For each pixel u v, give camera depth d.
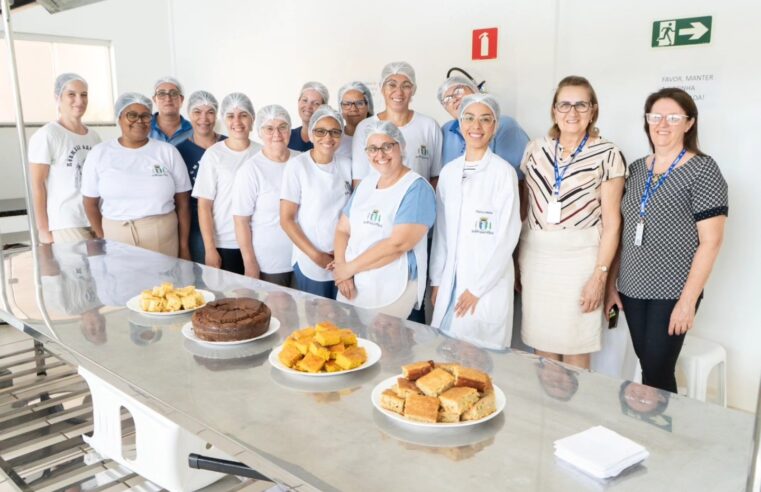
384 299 2.53
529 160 2.64
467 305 2.55
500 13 3.54
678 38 2.93
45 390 2.35
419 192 2.46
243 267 3.35
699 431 1.05
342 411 1.15
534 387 1.24
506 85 3.59
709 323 3.07
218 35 5.24
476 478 0.91
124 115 3.08
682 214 2.33
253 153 3.31
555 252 2.54
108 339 1.55
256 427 1.09
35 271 2.21
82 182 3.23
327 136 2.81
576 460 0.94
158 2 5.48
